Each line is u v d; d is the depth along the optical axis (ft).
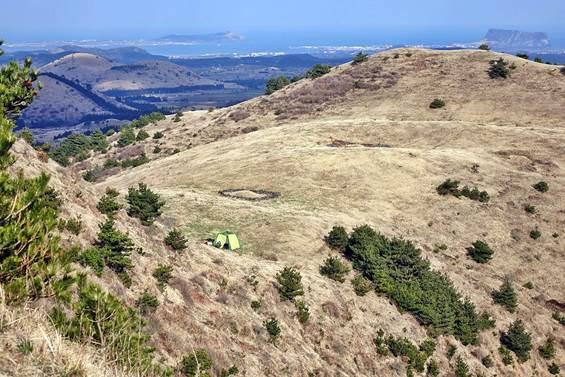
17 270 28.04
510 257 189.37
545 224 208.85
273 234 161.17
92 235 91.20
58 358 23.84
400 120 338.34
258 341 99.81
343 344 116.78
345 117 356.79
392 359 121.08
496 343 147.02
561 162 259.39
